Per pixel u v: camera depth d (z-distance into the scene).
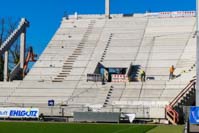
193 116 36.94
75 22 82.81
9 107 53.88
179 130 33.88
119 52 70.94
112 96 56.88
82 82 62.25
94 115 47.72
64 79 64.94
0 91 62.06
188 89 53.38
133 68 66.62
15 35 72.88
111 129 36.62
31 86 62.28
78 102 57.09
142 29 77.12
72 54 72.06
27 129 36.50
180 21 77.81
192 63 63.31
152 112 48.94
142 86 57.75
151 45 71.88
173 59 66.94
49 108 53.97
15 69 73.19
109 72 69.19
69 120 50.94
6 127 37.94
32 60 76.00
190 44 69.69
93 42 75.00
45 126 39.16
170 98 54.19
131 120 48.03
